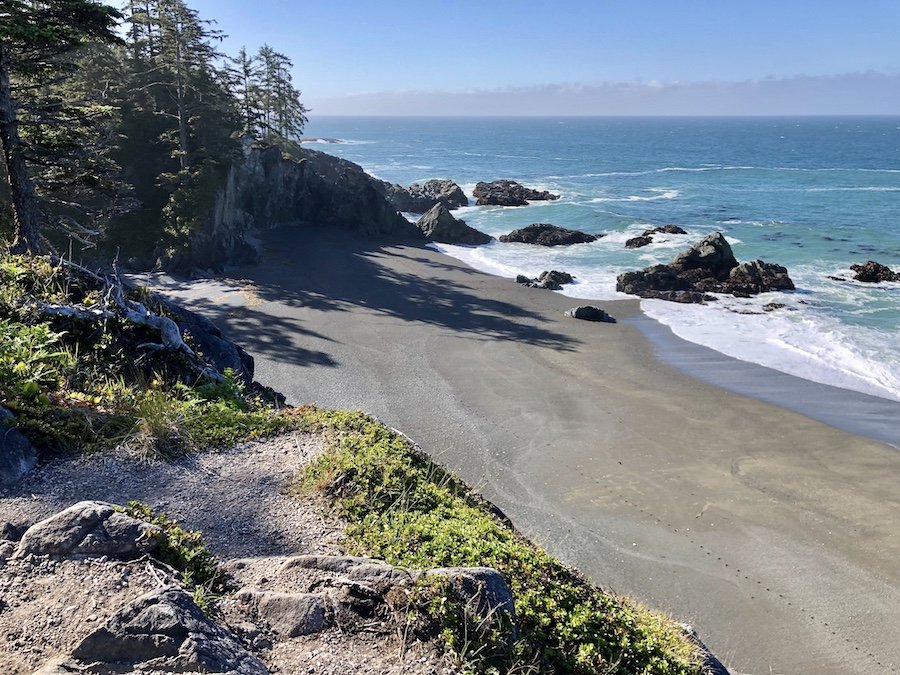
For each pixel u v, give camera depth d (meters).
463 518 8.66
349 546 7.49
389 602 5.87
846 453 21.83
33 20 19.03
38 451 8.66
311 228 62.03
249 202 59.41
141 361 13.09
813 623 14.44
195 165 50.53
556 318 37.44
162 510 8.01
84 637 4.55
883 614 14.69
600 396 26.53
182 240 43.28
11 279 13.70
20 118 22.02
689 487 19.73
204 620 4.89
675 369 29.59
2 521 7.06
